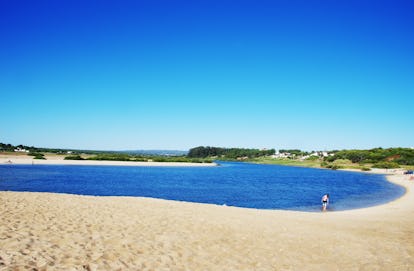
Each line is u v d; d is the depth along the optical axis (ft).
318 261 38.50
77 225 43.34
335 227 61.36
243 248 40.98
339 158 629.51
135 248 35.40
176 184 187.42
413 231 59.88
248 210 78.89
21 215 46.29
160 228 46.65
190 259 34.24
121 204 68.08
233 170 383.65
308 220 68.49
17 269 24.75
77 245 33.68
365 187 200.85
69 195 79.71
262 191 163.43
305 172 387.75
